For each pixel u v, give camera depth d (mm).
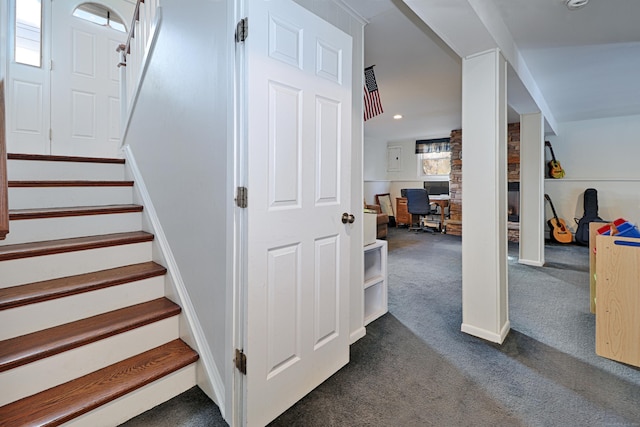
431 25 1856
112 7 3559
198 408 1512
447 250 5227
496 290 2180
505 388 1700
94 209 1969
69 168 2211
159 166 1969
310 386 1655
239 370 1375
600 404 1577
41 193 1976
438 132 7309
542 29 2391
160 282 1872
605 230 2334
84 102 3441
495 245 2168
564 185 5949
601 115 5363
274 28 1373
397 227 8039
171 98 1825
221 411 1477
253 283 1345
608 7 2100
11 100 3033
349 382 1742
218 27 1428
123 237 1928
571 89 3893
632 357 1893
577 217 5844
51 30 3234
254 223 1331
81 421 1281
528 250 4344
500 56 2193
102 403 1319
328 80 1664
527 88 3152
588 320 2547
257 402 1391
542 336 2281
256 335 1370
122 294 1723
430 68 3293
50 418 1203
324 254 1698
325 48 1641
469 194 2268
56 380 1367
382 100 4516
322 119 1640
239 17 1307
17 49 3061
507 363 1937
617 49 2766
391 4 2016
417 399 1612
